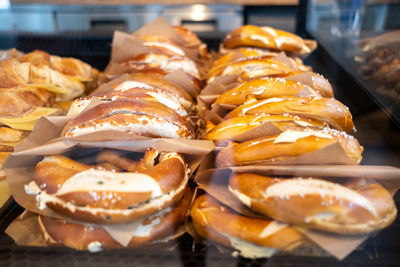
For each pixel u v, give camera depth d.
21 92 0.64
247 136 0.49
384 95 0.64
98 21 1.06
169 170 0.44
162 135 0.49
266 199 0.41
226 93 0.61
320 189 0.40
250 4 1.08
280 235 0.41
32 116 0.61
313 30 1.01
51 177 0.43
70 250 0.43
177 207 0.46
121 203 0.41
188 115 0.59
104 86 0.62
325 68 0.86
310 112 0.52
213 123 0.59
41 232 0.45
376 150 0.54
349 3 0.89
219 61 0.80
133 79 0.68
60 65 0.76
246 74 0.67
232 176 0.45
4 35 0.94
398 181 0.43
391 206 0.41
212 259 0.42
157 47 0.80
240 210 0.43
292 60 0.76
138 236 0.43
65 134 0.48
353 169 0.42
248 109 0.55
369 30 0.79
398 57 0.62
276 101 0.54
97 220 0.42
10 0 0.96
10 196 0.49
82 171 0.44
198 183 0.47
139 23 1.09
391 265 0.40
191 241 0.44
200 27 1.08
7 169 0.48
